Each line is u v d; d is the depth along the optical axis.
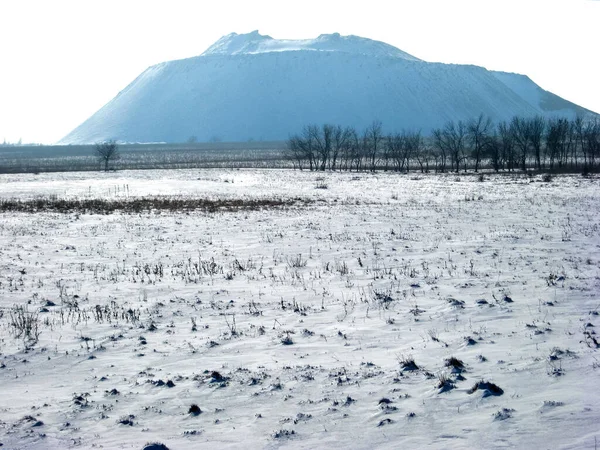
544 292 12.08
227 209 35.69
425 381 7.45
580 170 70.44
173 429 6.51
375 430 6.17
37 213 34.28
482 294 12.30
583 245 18.23
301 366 8.37
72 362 9.06
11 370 8.77
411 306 11.64
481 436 5.80
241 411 6.93
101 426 6.67
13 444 6.23
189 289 14.18
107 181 65.38
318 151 100.81
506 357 8.14
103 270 17.03
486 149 88.69
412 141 107.44
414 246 19.75
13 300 13.38
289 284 14.48
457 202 37.16
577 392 6.65
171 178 71.00
